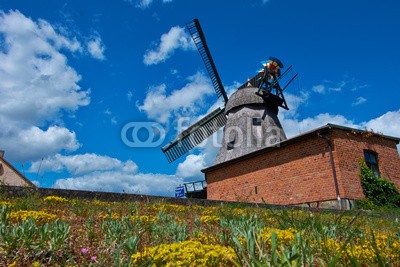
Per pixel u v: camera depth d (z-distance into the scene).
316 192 18.09
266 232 3.54
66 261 3.18
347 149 18.00
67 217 6.29
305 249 2.46
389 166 19.47
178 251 2.42
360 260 2.81
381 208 16.16
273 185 20.75
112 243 3.65
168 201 11.11
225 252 2.46
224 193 24.56
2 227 3.56
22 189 9.16
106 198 10.68
